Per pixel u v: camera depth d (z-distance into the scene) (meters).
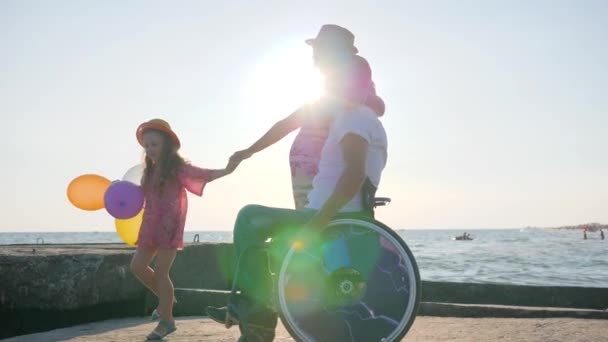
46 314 4.76
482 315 5.38
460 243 92.31
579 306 6.40
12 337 4.48
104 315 5.29
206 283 7.11
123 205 4.45
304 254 3.14
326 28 3.48
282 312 3.11
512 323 4.86
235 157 3.94
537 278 23.53
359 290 3.10
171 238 4.36
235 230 3.41
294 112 3.69
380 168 3.32
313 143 3.52
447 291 6.86
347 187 3.09
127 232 5.15
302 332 3.11
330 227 3.13
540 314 5.23
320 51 3.46
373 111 3.35
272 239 3.37
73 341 4.11
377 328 3.08
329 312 3.10
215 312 3.44
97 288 5.07
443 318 5.30
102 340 4.16
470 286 6.79
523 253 50.22
